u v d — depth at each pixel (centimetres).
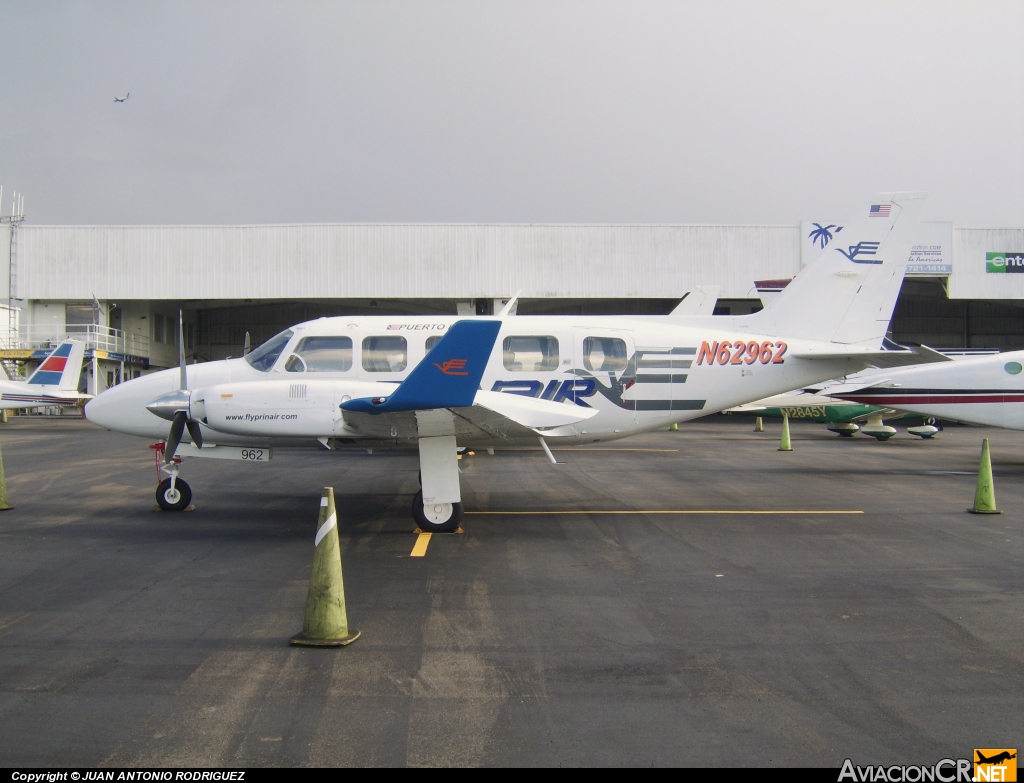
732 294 3238
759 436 2323
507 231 3231
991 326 4128
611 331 969
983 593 580
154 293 3206
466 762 318
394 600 551
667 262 3238
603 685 400
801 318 1034
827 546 742
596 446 1912
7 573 620
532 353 952
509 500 1018
